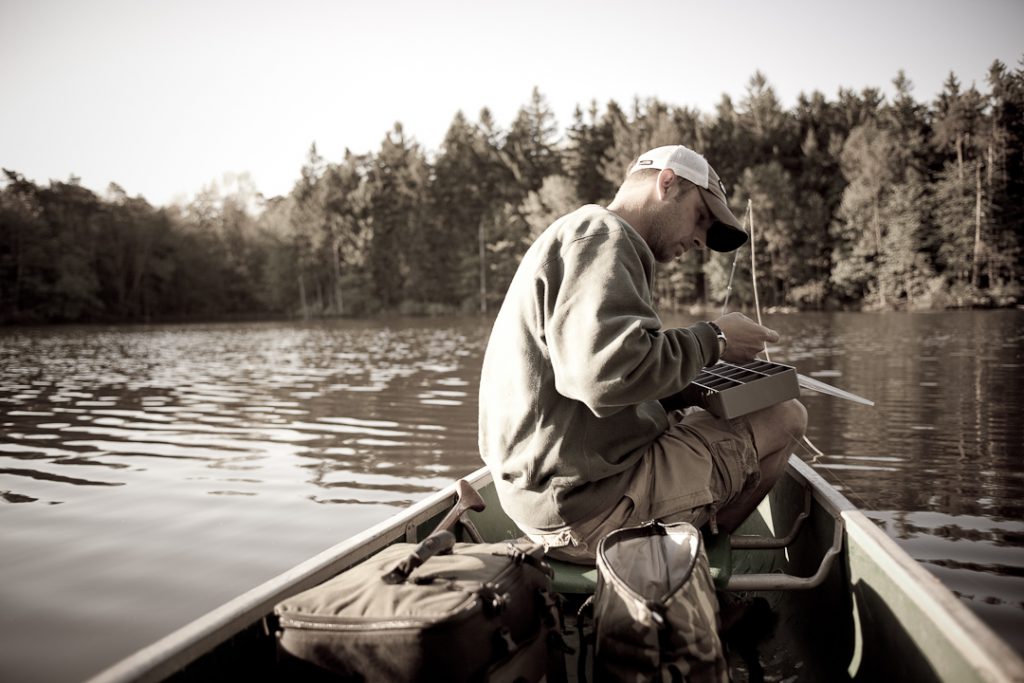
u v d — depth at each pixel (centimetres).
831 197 6019
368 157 8750
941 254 5300
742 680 177
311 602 133
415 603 126
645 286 167
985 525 516
